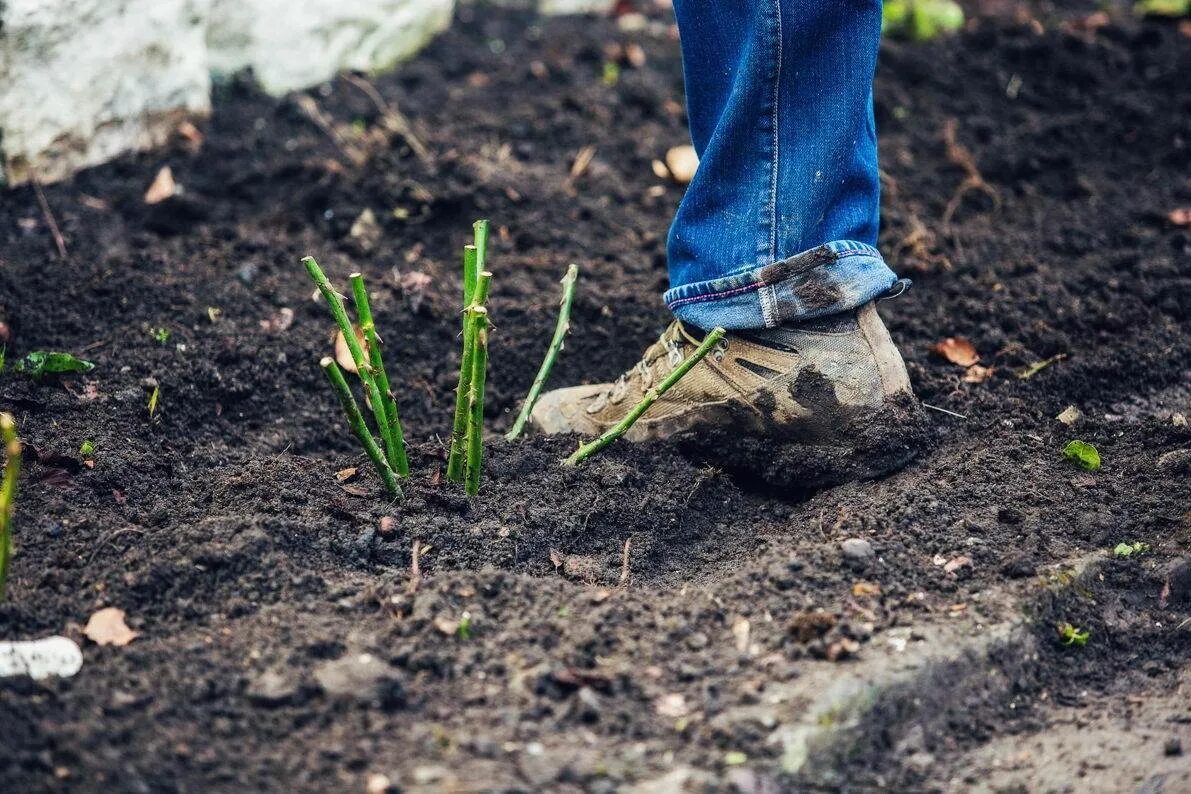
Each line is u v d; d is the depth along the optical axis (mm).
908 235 4043
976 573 2664
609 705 2307
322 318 3633
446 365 3600
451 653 2408
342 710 2275
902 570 2654
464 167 4199
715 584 2678
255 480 2904
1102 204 4223
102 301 3557
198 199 4074
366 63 4934
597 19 5641
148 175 4188
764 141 2785
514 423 3395
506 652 2424
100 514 2783
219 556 2582
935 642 2449
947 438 3148
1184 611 2691
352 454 3248
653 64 5164
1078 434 3160
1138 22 5207
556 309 3697
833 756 2256
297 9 4652
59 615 2457
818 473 3006
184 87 4340
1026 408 3252
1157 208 4164
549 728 2258
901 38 5109
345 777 2139
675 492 3014
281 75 4672
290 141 4430
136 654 2361
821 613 2488
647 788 2135
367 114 4645
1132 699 2502
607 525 2934
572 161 4453
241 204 4156
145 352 3381
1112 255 3938
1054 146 4508
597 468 3033
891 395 2973
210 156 4312
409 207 4086
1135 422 3205
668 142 4586
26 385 3178
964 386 3320
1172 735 2369
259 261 3812
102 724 2189
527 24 5516
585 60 5133
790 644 2439
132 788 2080
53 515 2748
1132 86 4797
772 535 2904
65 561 2590
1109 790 2244
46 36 3873
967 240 4059
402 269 3881
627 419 2943
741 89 2742
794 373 2938
